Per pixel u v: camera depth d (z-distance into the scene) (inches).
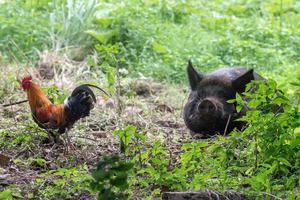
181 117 471.5
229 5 741.9
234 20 691.4
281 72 577.3
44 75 543.8
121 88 510.9
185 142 411.2
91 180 299.1
